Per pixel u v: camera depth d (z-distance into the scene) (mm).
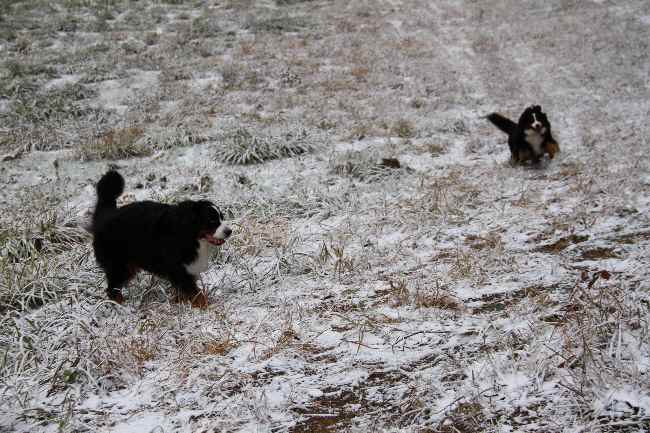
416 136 10562
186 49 16109
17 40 16328
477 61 15422
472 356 3576
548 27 17766
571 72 14156
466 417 2984
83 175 8633
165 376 3623
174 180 8289
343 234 6164
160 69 14492
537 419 2895
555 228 5918
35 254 5723
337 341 3959
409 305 4430
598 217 6082
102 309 4633
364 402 3252
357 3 21547
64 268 5520
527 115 8680
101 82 13500
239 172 8625
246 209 7043
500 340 3684
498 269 4992
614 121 10750
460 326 4008
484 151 9789
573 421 2830
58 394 3512
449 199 7078
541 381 3160
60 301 4859
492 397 3117
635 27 17016
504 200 7102
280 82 13727
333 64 15320
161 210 4789
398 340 3842
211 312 4559
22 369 3732
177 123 10789
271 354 3812
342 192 7559
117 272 4938
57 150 9867
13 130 10500
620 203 6410
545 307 4117
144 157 9570
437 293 4465
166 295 4988
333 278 5129
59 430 3133
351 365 3621
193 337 4066
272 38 17453
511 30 17812
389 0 22062
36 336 4098
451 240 5930
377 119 11281
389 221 6527
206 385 3494
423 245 5852
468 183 7875
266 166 8953
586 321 3596
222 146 9508
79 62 14695
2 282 5094
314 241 6109
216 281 5270
